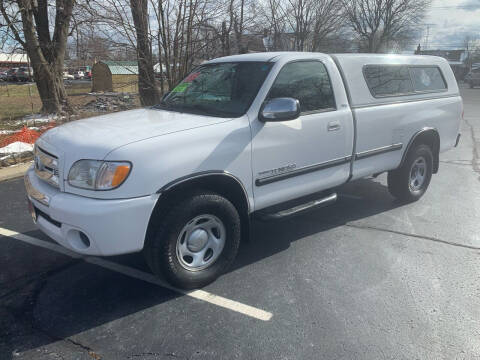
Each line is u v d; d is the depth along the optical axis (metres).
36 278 3.73
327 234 4.66
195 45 10.27
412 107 5.21
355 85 4.58
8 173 6.90
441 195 6.09
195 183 3.30
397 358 2.67
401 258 4.06
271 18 13.90
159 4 9.55
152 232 3.18
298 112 3.50
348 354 2.71
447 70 6.02
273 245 4.39
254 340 2.85
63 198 3.02
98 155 2.95
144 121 3.56
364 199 5.92
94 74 27.73
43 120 13.10
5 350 2.77
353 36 40.88
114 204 2.89
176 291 3.49
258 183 3.69
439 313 3.15
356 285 3.57
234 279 3.68
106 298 3.40
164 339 2.88
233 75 4.05
